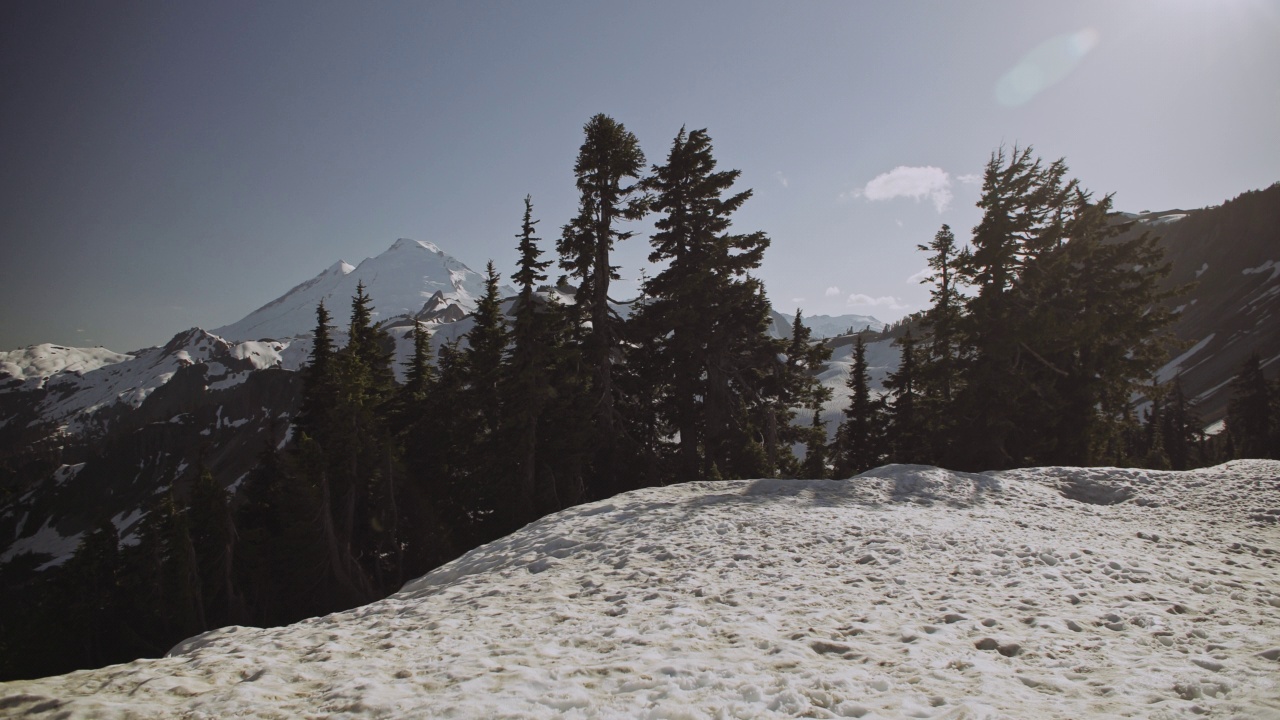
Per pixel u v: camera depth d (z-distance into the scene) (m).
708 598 7.53
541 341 27.02
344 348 28.36
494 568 11.13
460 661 5.44
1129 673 4.80
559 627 6.64
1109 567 8.77
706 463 30.55
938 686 4.59
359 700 4.35
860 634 6.03
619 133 29.17
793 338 34.00
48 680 4.96
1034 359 28.30
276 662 5.60
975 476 16.78
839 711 4.11
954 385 31.62
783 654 5.34
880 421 38.09
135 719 4.04
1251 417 50.84
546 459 27.69
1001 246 27.00
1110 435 29.61
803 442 33.81
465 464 29.03
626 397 32.44
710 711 4.08
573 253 29.00
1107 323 28.12
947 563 8.98
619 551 10.62
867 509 13.26
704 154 29.73
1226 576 8.63
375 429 27.66
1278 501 14.37
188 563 23.62
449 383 31.38
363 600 24.50
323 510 24.20
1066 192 29.61
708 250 29.75
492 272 30.89
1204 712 3.93
